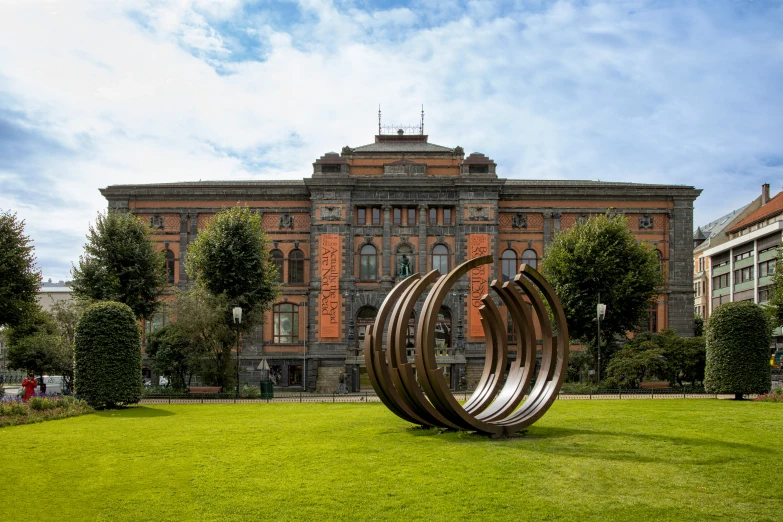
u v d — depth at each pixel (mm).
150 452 22078
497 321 26281
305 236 68500
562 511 15484
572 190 68438
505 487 17188
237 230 53938
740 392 37781
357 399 44875
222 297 51062
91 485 18094
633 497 16438
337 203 66500
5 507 16391
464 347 65438
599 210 68750
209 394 47125
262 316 56844
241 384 63125
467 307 65688
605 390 47219
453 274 23625
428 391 23562
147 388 52188
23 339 56812
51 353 53125
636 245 55750
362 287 66438
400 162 67938
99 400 35250
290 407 36562
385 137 75500
